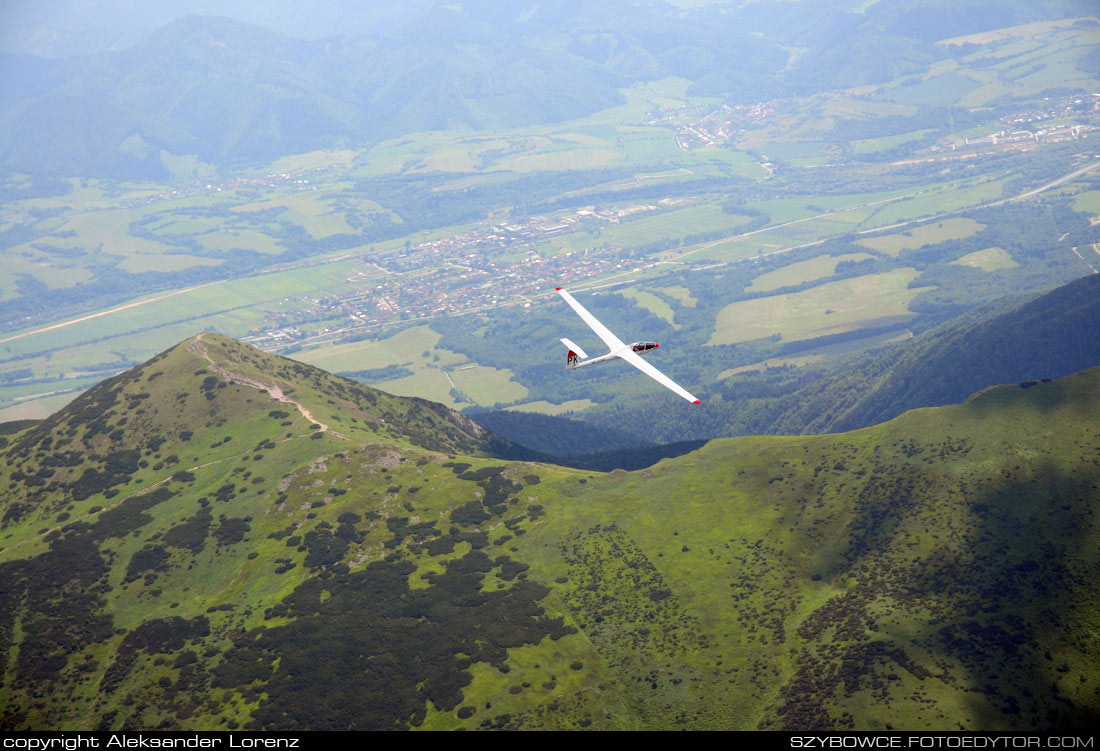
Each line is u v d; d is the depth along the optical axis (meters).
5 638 177.50
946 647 153.38
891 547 183.50
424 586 184.38
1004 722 137.62
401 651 166.50
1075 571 163.62
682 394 104.50
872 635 159.75
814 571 185.88
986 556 173.25
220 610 182.38
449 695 156.25
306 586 185.62
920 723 138.00
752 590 181.00
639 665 164.38
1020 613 157.50
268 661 166.25
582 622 175.50
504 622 173.50
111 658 172.50
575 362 117.75
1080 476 183.62
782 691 154.00
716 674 160.38
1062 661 146.38
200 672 166.00
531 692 157.50
